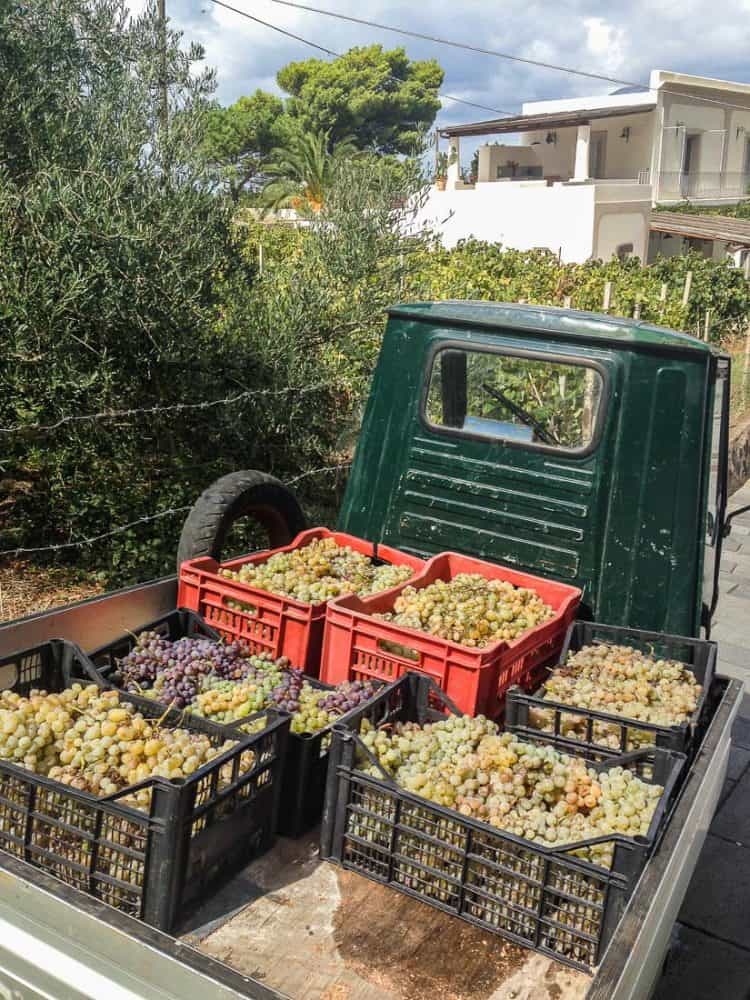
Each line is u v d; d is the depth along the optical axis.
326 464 9.01
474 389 4.23
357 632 3.40
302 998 2.12
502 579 4.03
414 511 4.34
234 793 2.46
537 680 3.68
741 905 4.36
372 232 8.71
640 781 2.68
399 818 2.51
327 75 54.91
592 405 3.94
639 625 3.89
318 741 2.74
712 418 3.93
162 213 6.70
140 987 2.06
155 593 3.89
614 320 3.92
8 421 6.69
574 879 2.31
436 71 58.28
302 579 3.86
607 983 1.89
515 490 4.09
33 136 6.83
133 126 6.91
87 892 2.35
